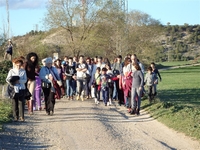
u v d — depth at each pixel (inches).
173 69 3284.9
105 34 1909.4
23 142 425.4
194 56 5477.4
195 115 578.2
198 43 6053.2
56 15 1802.4
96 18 1857.8
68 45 1841.8
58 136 459.2
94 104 778.2
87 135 463.2
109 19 1879.9
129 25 2829.7
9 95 542.3
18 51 1694.1
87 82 855.1
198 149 425.7
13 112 549.3
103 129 500.7
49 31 1854.1
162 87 1375.5
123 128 531.2
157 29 3063.5
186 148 430.3
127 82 685.3
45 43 1861.5
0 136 442.9
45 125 527.2
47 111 611.2
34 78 611.2
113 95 863.7
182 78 2004.2
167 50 5679.1
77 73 848.9
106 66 811.4
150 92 796.0
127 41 2204.7
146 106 737.0
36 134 468.4
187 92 1145.4
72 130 491.8
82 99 847.1
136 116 642.8
